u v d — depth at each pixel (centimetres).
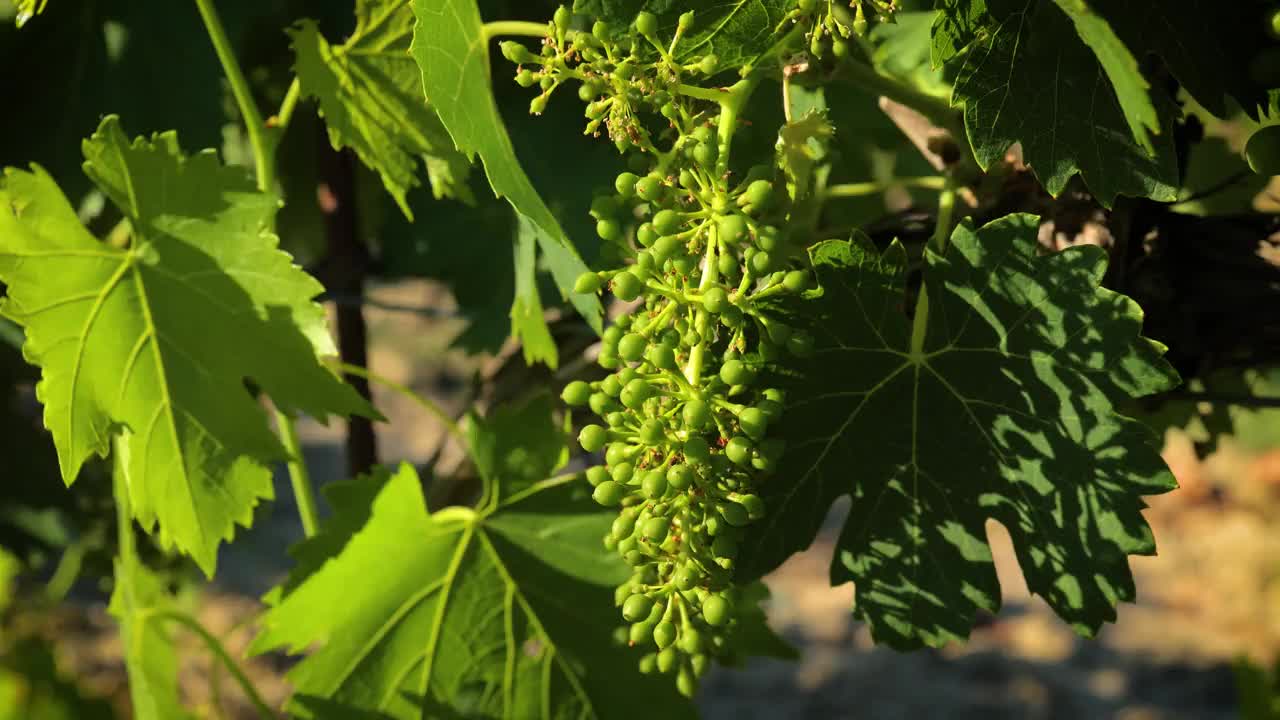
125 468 60
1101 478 48
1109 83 47
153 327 58
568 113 69
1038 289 48
